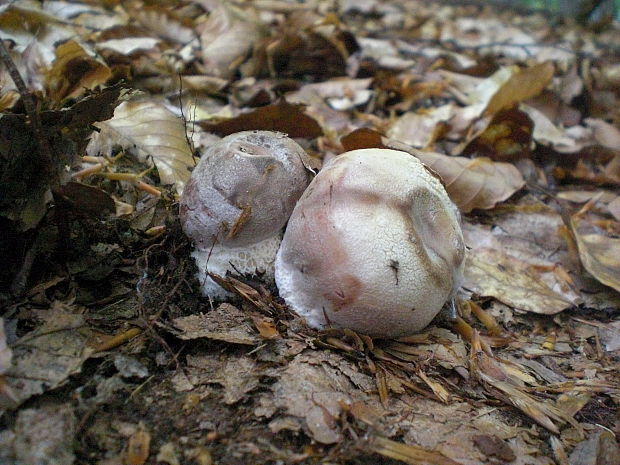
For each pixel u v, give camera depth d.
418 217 0.24
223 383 0.22
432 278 0.23
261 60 0.55
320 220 0.23
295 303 0.25
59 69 0.37
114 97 0.25
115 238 0.28
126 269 0.27
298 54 0.56
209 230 0.25
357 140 0.35
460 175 0.37
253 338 0.24
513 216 0.39
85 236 0.27
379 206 0.23
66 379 0.20
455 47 0.77
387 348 0.25
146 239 0.28
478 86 0.55
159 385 0.22
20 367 0.20
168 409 0.21
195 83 0.48
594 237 0.36
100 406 0.21
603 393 0.25
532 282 0.33
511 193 0.38
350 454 0.20
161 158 0.34
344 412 0.21
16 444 0.18
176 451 0.19
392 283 0.22
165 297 0.25
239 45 0.54
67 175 0.24
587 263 0.32
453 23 1.10
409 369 0.24
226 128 0.39
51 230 0.26
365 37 0.73
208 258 0.26
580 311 0.32
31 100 0.21
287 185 0.25
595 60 0.73
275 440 0.20
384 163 0.24
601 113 0.60
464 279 0.32
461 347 0.26
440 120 0.47
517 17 1.27
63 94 0.37
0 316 0.22
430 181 0.25
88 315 0.24
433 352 0.25
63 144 0.24
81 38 0.43
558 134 0.50
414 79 0.58
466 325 0.28
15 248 0.25
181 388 0.22
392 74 0.59
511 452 0.21
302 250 0.24
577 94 0.60
